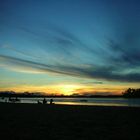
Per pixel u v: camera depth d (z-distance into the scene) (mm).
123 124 13305
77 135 9938
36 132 10523
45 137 9422
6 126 12141
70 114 19109
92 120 15117
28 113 19547
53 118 16094
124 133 10484
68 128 11797
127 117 16844
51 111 22062
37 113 19688
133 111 21953
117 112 20922
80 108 26828
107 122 14078
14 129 11234
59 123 13594
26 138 9148
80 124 13242
